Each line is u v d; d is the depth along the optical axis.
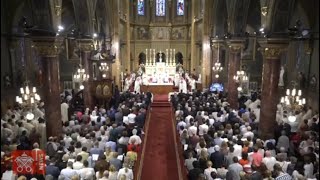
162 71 35.34
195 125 14.93
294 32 15.00
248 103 21.48
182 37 42.91
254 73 28.86
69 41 27.83
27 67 22.81
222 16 27.30
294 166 9.77
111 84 21.50
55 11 14.84
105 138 12.94
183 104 19.94
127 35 38.84
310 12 17.81
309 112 16.44
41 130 15.09
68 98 22.31
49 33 14.44
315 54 18.72
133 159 11.10
